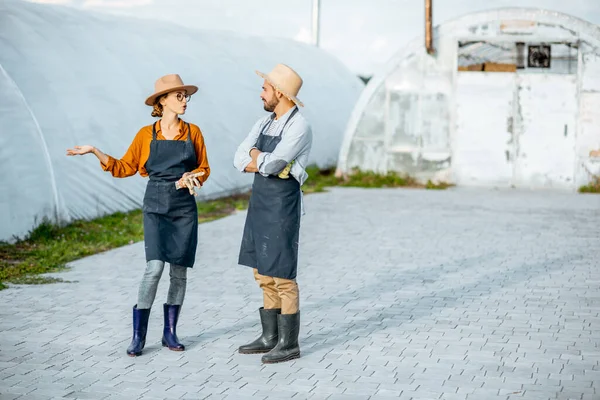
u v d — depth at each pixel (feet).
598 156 58.08
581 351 20.35
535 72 58.80
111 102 45.68
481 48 63.10
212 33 66.23
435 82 59.57
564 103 58.18
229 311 24.35
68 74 44.50
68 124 41.88
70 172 40.63
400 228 40.37
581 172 58.34
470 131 59.47
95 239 36.17
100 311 24.17
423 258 32.78
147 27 57.93
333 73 79.30
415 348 20.67
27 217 35.14
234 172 54.75
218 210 47.83
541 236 38.06
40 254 32.24
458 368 19.03
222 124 55.62
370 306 25.05
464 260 32.37
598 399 16.97
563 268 30.89
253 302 25.46
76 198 40.34
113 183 43.04
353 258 32.78
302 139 19.20
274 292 20.18
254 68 64.95
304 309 24.70
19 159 35.42
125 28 54.90
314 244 35.99
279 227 19.25
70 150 19.54
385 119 60.49
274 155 19.03
